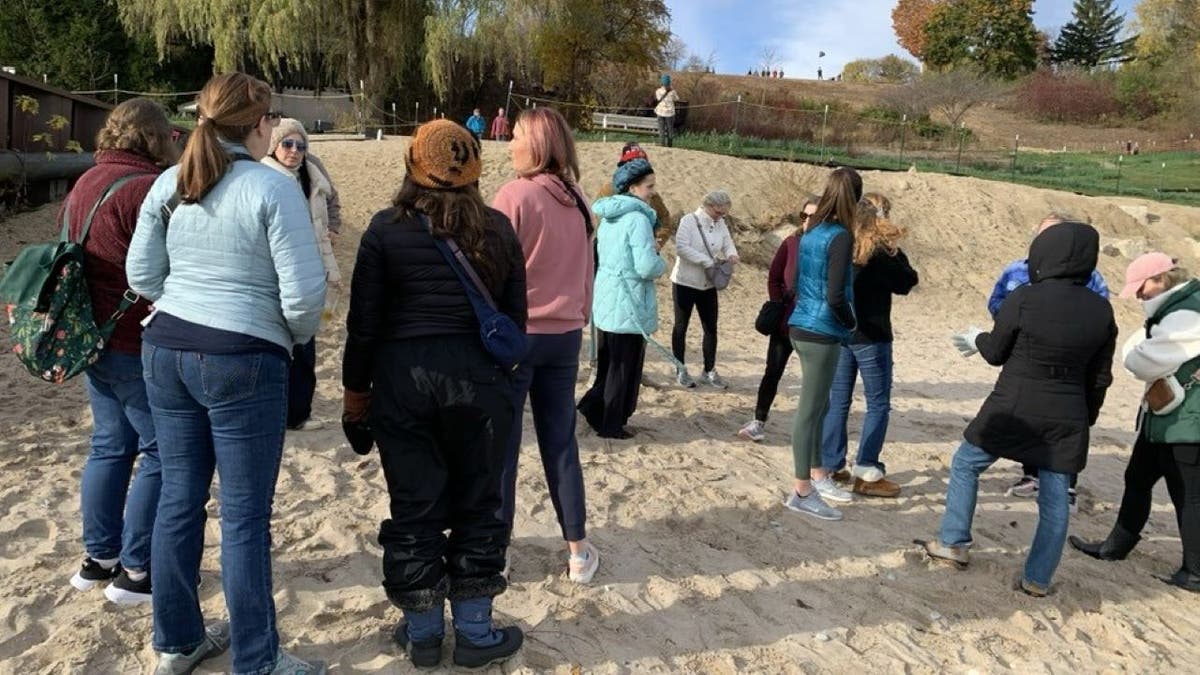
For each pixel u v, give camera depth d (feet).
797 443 16.08
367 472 16.39
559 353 11.91
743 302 42.11
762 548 14.79
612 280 18.79
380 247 9.46
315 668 9.68
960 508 14.49
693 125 96.48
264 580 9.21
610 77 116.37
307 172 17.66
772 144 86.28
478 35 85.20
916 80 136.05
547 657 10.82
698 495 16.79
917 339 39.42
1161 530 17.79
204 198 8.68
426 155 9.50
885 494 17.75
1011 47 172.96
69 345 9.82
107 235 10.09
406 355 9.52
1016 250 56.39
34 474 14.88
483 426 9.77
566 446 12.42
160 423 9.09
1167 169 98.32
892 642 12.19
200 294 8.70
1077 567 15.39
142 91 94.84
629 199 18.43
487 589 10.18
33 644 10.27
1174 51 161.17
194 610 9.59
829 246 14.89
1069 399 13.28
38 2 96.27
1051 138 135.85
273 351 8.95
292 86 108.27
